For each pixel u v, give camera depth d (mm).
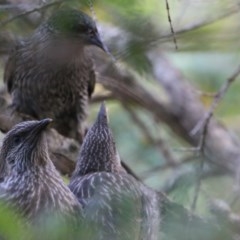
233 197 14086
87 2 11312
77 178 11695
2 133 14109
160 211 11852
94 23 13109
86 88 14359
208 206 13281
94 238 10945
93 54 14344
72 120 14281
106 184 11273
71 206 10969
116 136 16562
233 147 16250
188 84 17078
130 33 12602
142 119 17406
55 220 10438
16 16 11711
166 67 17078
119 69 14859
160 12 13336
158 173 15617
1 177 11180
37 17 13484
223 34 14930
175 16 13594
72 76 14039
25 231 10648
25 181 10984
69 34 13227
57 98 14109
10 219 9641
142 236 11203
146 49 12648
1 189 10961
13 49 13992
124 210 11016
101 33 13117
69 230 10516
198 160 12922
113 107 16688
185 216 11828
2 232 9727
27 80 14023
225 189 15000
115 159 11953
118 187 11234
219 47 15141
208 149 16047
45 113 14188
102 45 13016
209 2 13477
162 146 16266
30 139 11086
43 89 14016
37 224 10711
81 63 14000
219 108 16531
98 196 11102
